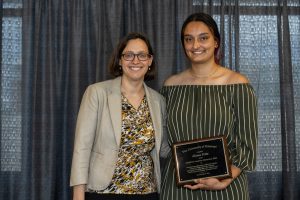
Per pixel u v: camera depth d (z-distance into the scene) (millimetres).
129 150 1835
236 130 1943
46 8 2701
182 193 1934
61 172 2705
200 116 1925
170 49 2707
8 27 2717
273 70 2725
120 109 1855
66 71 2736
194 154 1898
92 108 1853
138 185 1818
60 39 2705
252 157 1879
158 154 1907
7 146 2678
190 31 1978
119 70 2002
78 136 1829
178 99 2010
